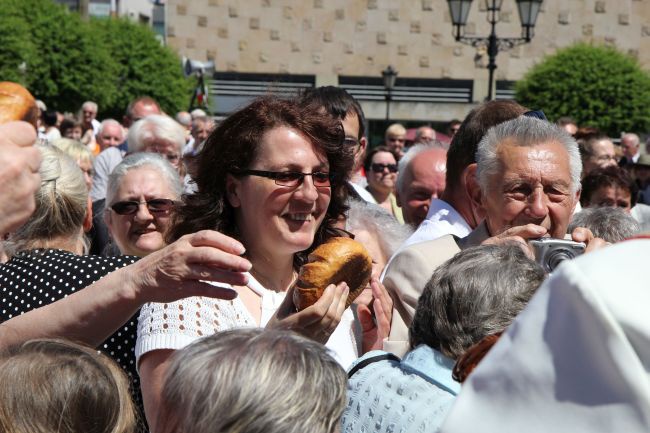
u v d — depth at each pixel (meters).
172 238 3.10
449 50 32.56
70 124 14.75
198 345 1.96
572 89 27.12
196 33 32.59
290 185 2.94
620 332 1.13
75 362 2.12
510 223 3.56
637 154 17.34
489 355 1.25
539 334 1.20
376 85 32.91
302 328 2.66
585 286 1.16
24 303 3.17
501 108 4.25
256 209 2.97
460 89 32.81
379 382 2.52
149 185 4.74
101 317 2.42
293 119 2.99
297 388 1.84
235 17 32.59
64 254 3.30
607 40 31.97
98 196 9.64
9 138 1.63
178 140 7.54
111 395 2.11
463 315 2.45
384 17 32.59
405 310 3.62
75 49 26.73
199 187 3.10
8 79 24.03
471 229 4.29
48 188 3.43
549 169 3.52
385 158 9.17
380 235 4.46
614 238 4.41
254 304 2.97
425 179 5.89
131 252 4.81
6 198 1.60
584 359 1.16
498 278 2.47
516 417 1.19
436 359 2.48
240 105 3.20
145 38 31.22
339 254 2.74
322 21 32.69
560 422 1.16
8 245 3.42
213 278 2.31
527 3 14.97
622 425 1.12
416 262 3.67
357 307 3.42
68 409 2.04
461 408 1.24
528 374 1.19
